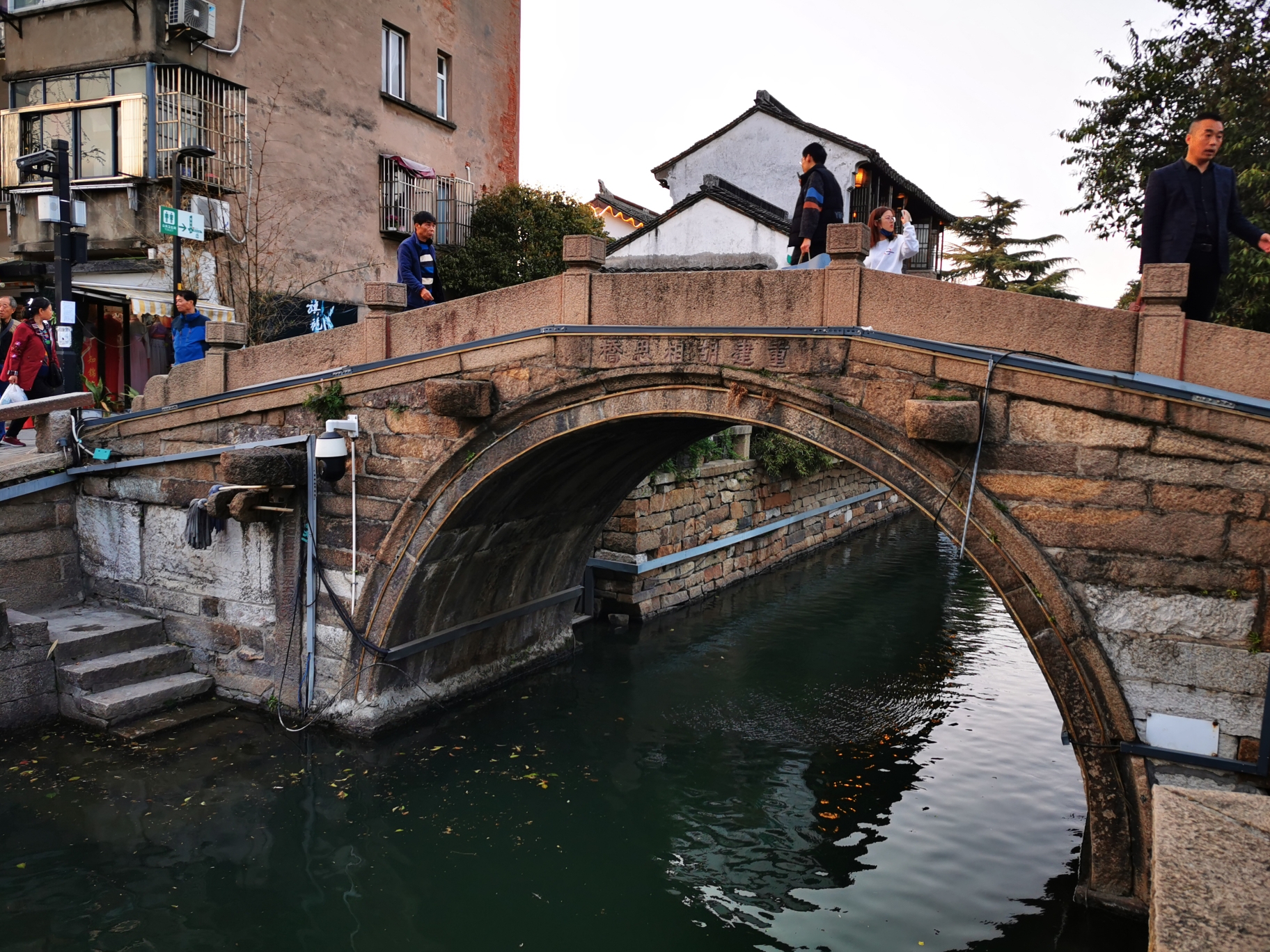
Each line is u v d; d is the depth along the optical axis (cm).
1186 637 503
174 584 907
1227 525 488
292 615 840
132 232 1319
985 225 3216
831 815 716
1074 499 521
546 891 610
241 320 1414
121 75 1322
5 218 1491
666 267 1788
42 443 954
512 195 1875
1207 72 1082
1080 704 528
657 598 1265
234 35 1415
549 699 952
